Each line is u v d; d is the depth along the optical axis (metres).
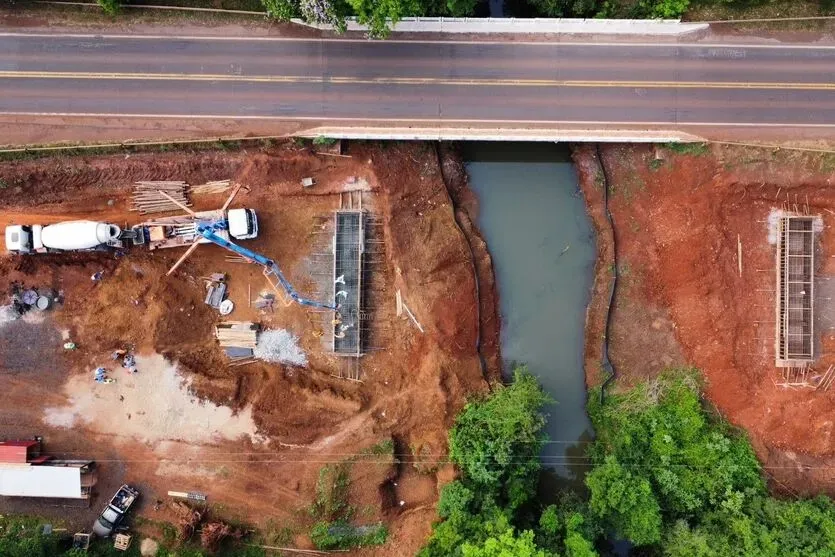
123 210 41.72
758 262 42.34
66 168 40.66
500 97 41.25
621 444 41.16
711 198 41.81
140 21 40.84
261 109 41.12
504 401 40.12
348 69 41.12
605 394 43.44
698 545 37.38
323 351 42.66
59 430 41.28
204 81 41.03
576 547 36.19
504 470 39.72
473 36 40.91
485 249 44.31
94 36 40.88
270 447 41.50
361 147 41.88
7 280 41.31
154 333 41.22
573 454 43.97
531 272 44.72
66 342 41.38
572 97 41.28
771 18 40.78
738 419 42.09
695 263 41.94
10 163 40.53
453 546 37.56
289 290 42.47
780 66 40.97
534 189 44.66
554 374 44.44
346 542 41.12
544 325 44.59
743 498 39.03
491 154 44.44
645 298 43.19
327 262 42.53
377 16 35.97
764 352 42.31
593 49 41.06
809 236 41.62
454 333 42.47
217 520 40.97
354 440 41.69
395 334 42.78
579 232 44.44
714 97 41.19
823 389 41.69
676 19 40.41
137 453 41.19
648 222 42.88
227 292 42.50
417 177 42.59
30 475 39.59
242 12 40.75
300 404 41.72
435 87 41.16
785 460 41.56
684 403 41.62
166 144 40.84
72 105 40.91
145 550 40.47
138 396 41.34
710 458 39.94
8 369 41.41
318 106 41.19
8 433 41.19
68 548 40.16
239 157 41.41
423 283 42.66
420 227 42.75
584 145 43.00
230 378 41.84
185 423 41.34
